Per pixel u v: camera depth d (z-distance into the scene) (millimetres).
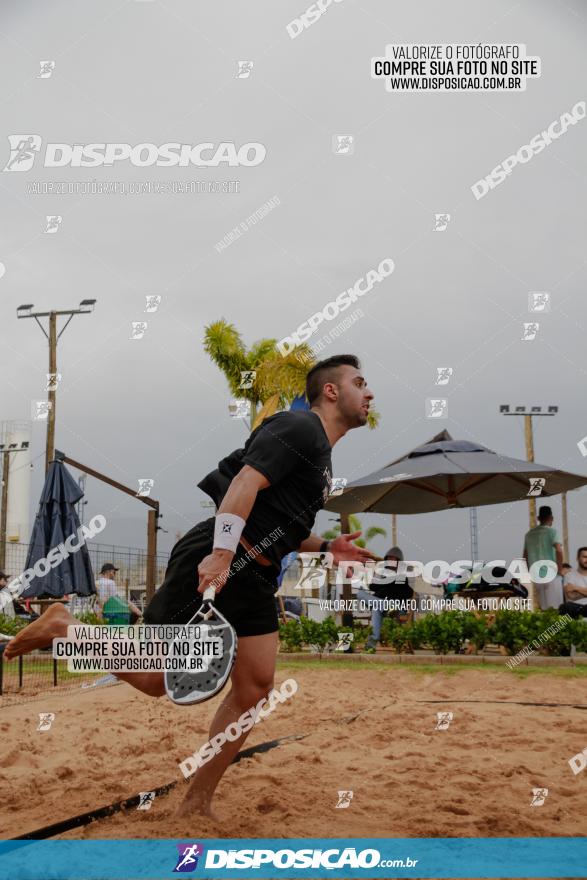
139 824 2689
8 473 32281
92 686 7477
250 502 2648
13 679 8430
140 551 13992
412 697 6469
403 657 9516
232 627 2539
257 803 2930
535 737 4484
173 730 4891
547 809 2865
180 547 2908
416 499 10875
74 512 11438
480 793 3139
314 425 2848
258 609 2791
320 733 4699
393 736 4566
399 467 9875
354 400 3057
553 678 7449
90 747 4199
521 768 3543
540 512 10430
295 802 2980
